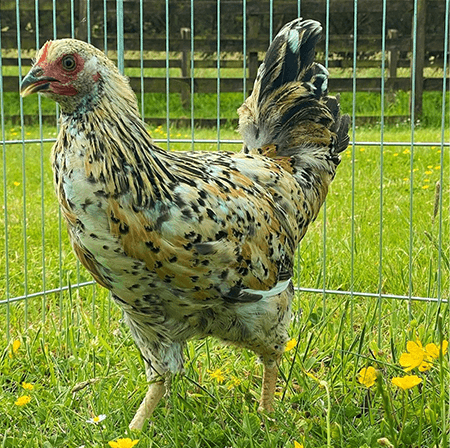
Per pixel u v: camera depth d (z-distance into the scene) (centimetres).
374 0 299
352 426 102
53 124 310
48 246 159
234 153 110
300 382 109
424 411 100
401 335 122
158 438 104
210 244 95
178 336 103
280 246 104
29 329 126
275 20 313
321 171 117
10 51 354
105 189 91
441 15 308
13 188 196
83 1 302
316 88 117
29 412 106
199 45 319
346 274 141
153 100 348
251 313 102
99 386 108
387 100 315
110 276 96
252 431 102
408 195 180
